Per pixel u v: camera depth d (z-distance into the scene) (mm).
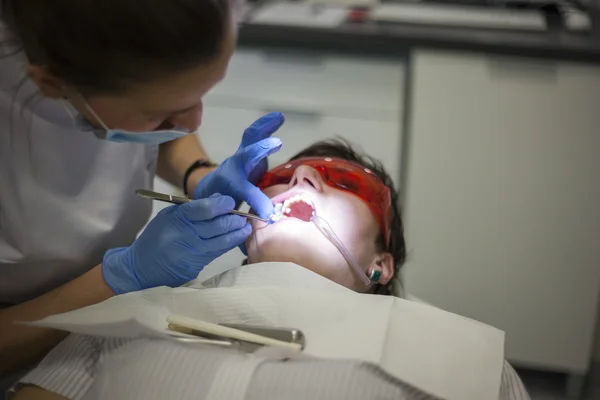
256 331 889
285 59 1964
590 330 1974
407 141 1929
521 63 1765
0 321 1005
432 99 1839
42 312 990
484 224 1915
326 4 2133
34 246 1041
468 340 938
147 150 1192
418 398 866
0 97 950
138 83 720
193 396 837
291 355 854
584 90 1749
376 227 1165
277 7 2111
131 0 657
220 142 2059
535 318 1993
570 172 1817
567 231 1878
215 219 982
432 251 1973
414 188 1921
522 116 1797
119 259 1012
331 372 844
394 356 875
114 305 935
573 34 1846
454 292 2010
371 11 2053
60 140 1018
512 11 2035
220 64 749
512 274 1953
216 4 697
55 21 670
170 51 688
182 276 1007
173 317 894
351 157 1332
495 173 1859
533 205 1868
